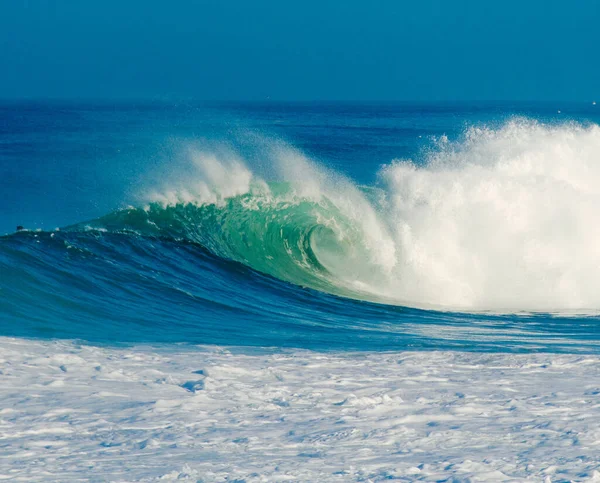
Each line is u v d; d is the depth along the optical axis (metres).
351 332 43.78
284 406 23.41
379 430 20.36
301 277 63.00
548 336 43.72
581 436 19.50
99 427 20.30
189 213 66.06
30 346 32.84
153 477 15.89
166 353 33.16
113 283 49.50
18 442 18.67
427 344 39.53
